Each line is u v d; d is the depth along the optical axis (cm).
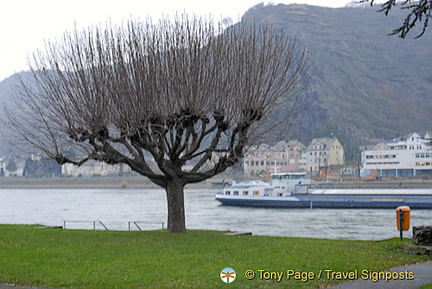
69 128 2733
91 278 1630
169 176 2909
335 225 6638
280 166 17775
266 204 9356
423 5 1647
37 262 1888
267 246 2294
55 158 2805
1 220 7919
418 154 15838
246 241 2483
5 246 2225
